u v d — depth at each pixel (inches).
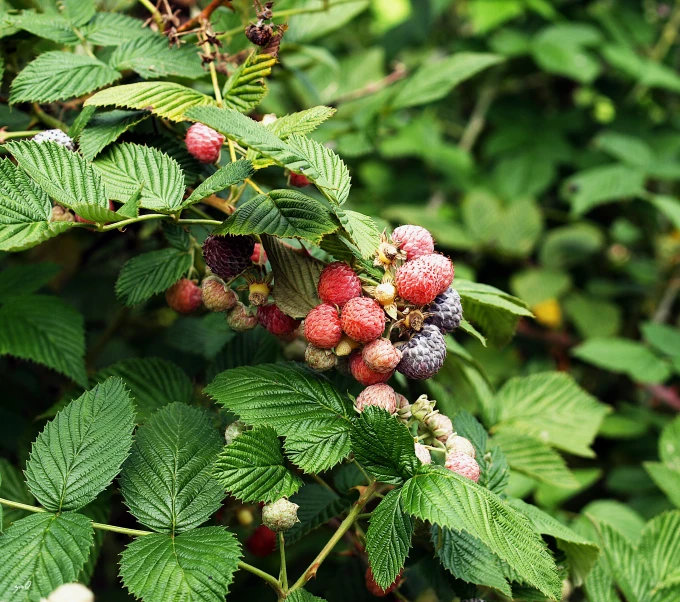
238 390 15.3
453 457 14.9
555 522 16.6
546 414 19.4
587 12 34.9
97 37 17.6
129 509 14.9
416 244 15.2
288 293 15.3
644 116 36.1
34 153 15.2
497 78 35.4
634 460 28.7
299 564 22.3
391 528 14.4
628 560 18.0
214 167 17.3
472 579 15.4
